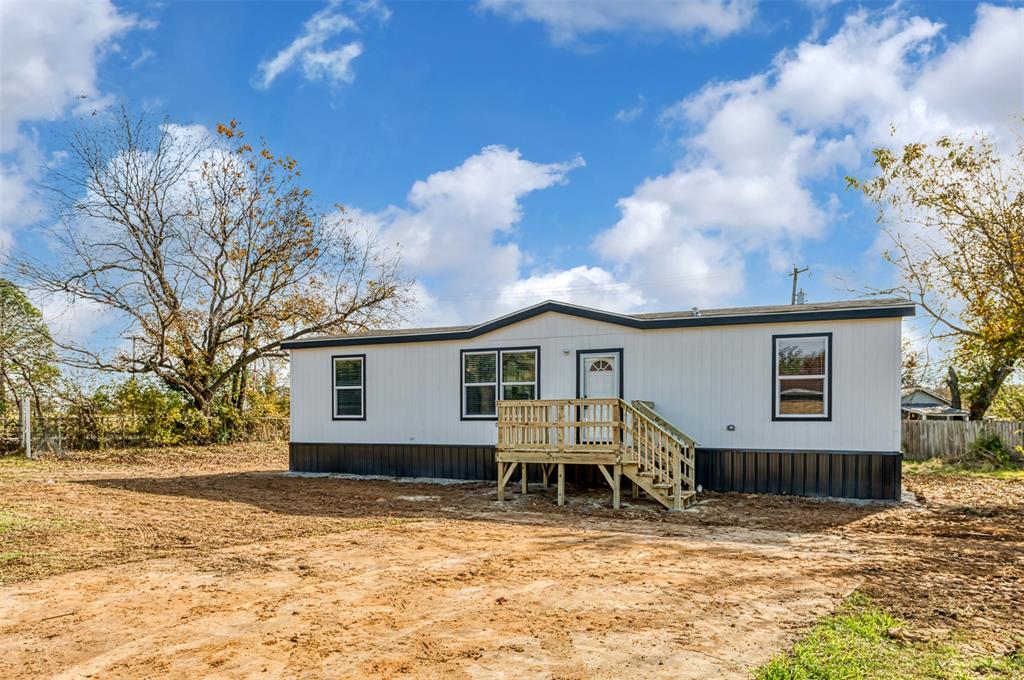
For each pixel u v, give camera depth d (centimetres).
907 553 775
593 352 1406
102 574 683
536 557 761
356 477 1603
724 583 639
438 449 1556
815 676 409
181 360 2433
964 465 1830
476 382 1523
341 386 1677
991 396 2284
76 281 2280
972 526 955
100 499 1215
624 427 1159
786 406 1248
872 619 519
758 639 483
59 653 472
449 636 498
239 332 2597
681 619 531
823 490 1213
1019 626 504
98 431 2114
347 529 942
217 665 448
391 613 553
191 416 2317
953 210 1789
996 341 1614
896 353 1175
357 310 2761
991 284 1764
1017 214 1677
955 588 614
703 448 1299
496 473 1491
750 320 1260
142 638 500
